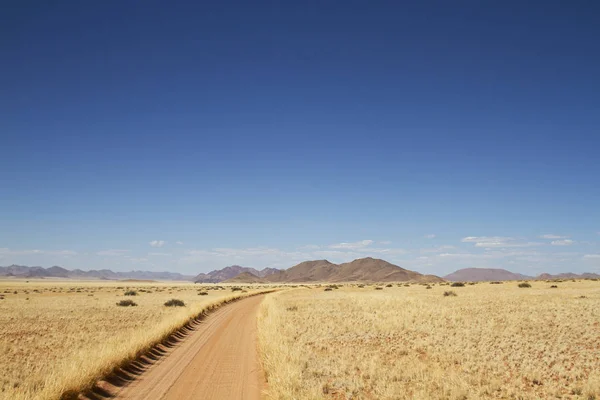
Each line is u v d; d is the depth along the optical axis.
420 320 29.98
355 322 30.67
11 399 11.02
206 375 15.50
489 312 33.41
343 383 13.84
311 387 13.05
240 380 14.82
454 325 27.03
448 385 12.99
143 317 36.44
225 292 103.56
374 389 13.41
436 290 77.50
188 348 21.45
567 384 13.72
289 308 43.12
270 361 15.88
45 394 10.78
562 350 18.58
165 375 15.38
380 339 23.38
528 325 25.83
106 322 32.44
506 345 19.77
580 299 42.78
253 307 51.59
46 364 16.97
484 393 12.80
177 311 42.56
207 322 34.00
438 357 17.95
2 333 26.58
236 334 26.89
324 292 88.06
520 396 12.40
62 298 70.06
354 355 18.98
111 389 13.25
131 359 16.67
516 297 48.78
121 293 96.06
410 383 13.96
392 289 91.31
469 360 16.95
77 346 21.25
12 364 16.91
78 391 11.80
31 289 119.81
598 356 17.23
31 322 32.72
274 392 12.31
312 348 21.08
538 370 14.85
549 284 85.75
